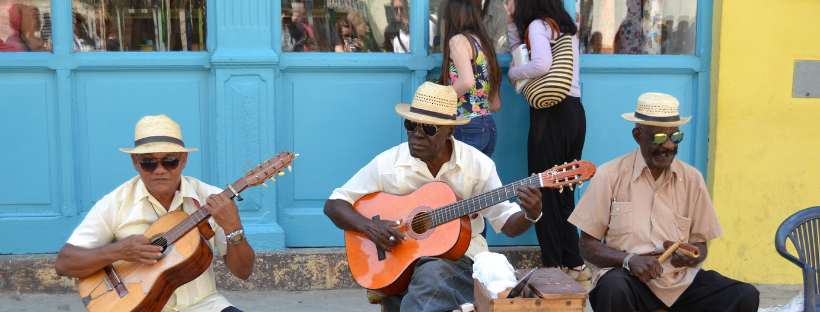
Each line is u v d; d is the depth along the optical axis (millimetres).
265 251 4047
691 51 4332
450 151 2988
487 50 3824
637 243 2801
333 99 4152
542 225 3939
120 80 4016
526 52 3838
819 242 2732
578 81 3986
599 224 2854
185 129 4074
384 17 4168
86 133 4027
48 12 3955
